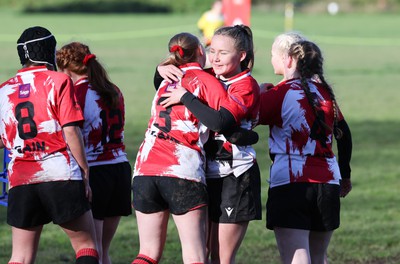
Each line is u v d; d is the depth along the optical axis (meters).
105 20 180.88
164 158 18.58
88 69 21.69
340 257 27.81
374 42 136.75
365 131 55.72
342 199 37.03
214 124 17.97
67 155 18.91
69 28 154.12
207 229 19.34
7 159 22.44
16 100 18.83
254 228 31.97
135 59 104.00
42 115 18.73
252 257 27.64
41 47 19.06
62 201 18.78
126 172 22.38
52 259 26.84
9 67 87.19
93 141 21.61
